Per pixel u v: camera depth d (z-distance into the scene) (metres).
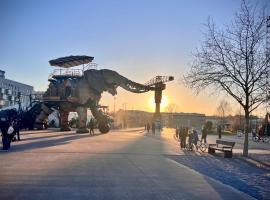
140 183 12.38
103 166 16.16
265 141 50.66
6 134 22.39
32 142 28.94
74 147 25.42
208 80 25.03
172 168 16.70
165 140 40.88
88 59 54.16
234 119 120.69
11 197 9.66
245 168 18.17
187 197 10.55
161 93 70.69
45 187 11.09
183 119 144.88
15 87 110.94
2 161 16.83
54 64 54.84
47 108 55.31
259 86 24.31
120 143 31.97
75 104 51.41
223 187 12.55
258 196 11.45
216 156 23.48
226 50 24.89
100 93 50.28
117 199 9.85
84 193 10.43
